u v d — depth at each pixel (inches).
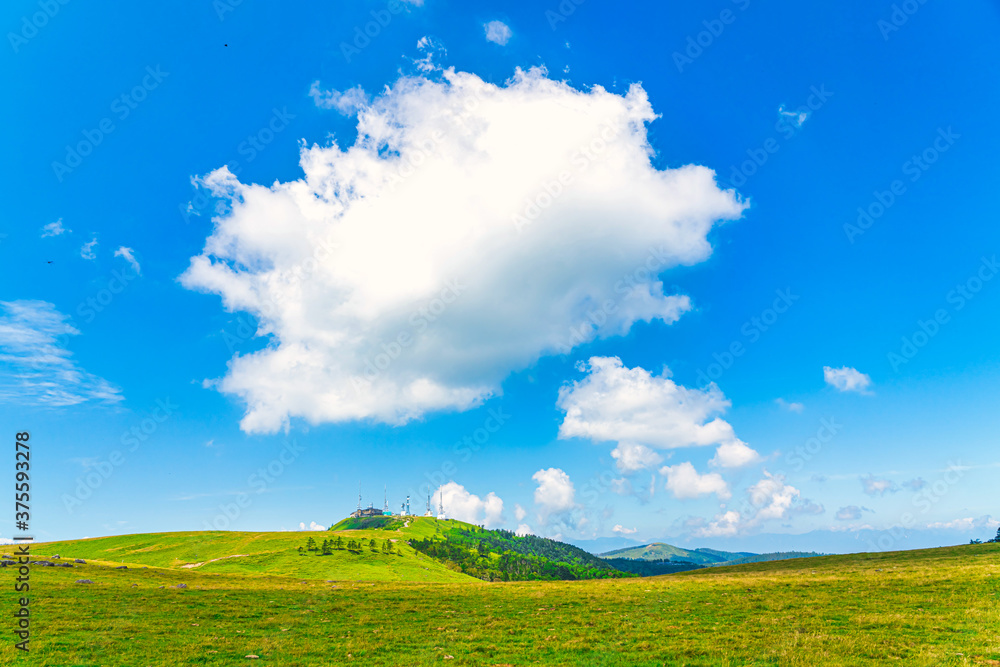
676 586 2217.0
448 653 1146.7
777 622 1317.7
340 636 1348.4
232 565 6604.3
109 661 1082.1
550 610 1715.1
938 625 1187.9
